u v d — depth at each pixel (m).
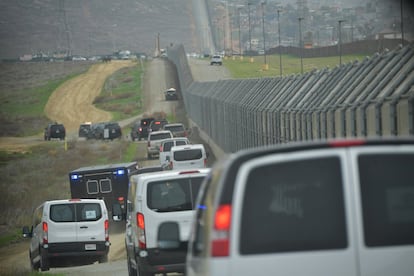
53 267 72.88
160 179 46.22
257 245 17.33
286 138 84.00
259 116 103.00
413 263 16.84
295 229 17.30
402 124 48.19
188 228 45.84
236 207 17.47
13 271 73.88
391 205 17.06
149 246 45.84
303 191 17.39
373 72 60.91
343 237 17.06
